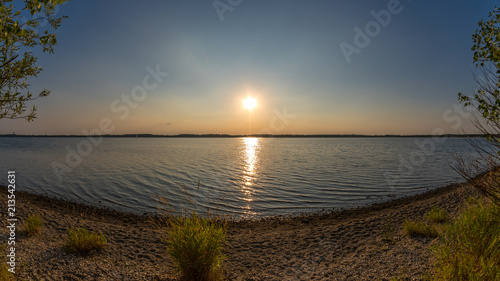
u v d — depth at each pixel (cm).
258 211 1384
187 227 515
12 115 354
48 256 557
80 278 477
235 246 814
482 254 432
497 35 411
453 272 412
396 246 680
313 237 890
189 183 2134
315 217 1269
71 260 551
